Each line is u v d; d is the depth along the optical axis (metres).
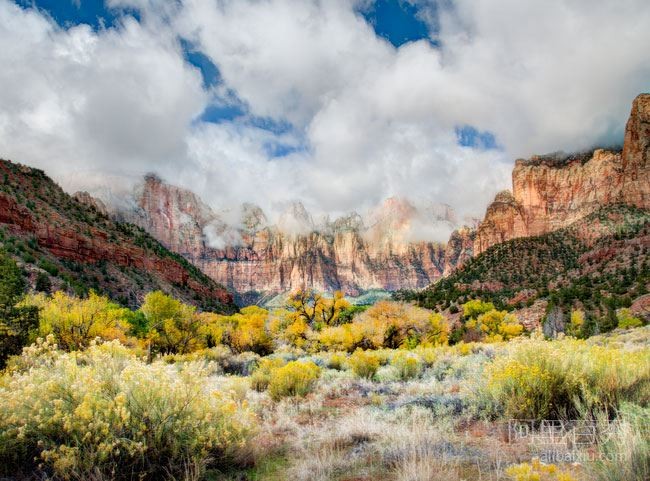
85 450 4.16
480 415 6.65
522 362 6.76
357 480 4.45
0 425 4.30
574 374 6.11
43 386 4.65
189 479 4.48
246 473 4.97
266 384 12.19
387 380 12.71
